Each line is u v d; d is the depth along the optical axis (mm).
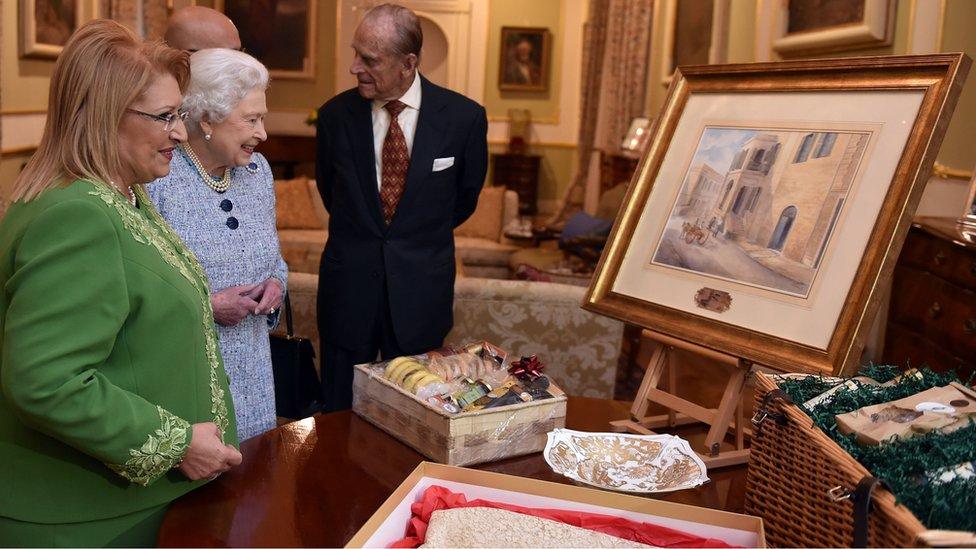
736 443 1998
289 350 2680
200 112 2125
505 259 8039
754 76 2066
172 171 2184
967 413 1391
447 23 12617
